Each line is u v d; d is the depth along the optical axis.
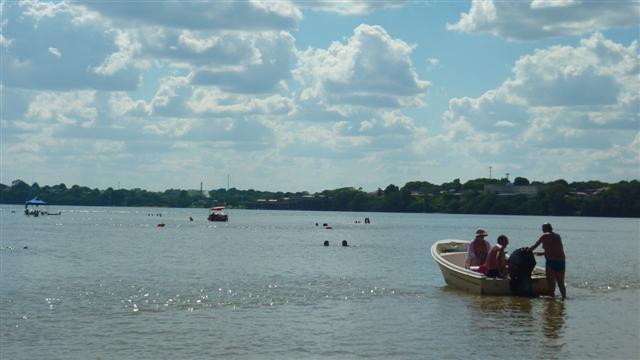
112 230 115.31
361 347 22.56
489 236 115.44
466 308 29.62
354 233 116.25
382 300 32.00
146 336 24.00
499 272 33.81
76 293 33.75
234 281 39.31
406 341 23.38
